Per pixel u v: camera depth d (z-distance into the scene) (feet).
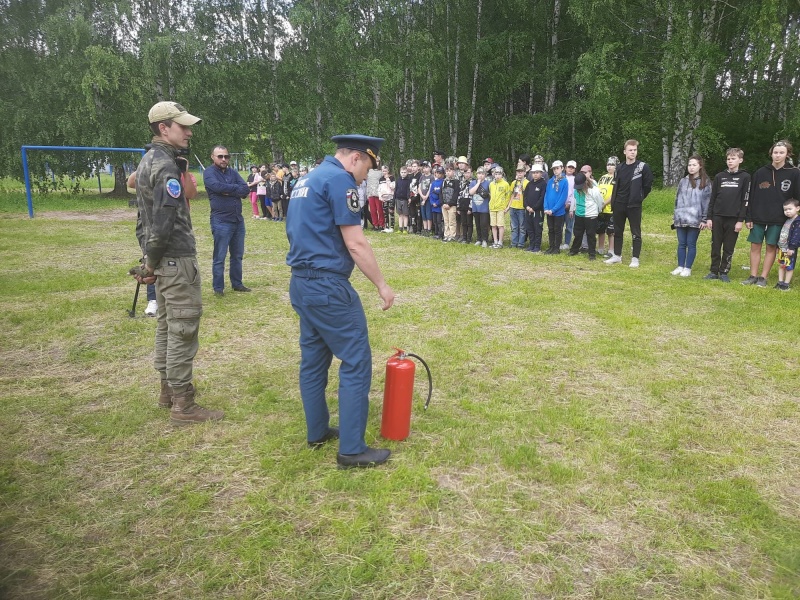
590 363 14.58
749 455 10.11
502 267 27.66
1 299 20.97
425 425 11.12
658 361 14.79
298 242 9.10
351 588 6.88
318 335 9.70
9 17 67.56
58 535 7.81
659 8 56.13
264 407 11.94
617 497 8.73
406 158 80.02
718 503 8.65
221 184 21.11
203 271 27.17
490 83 76.13
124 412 11.68
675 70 55.11
